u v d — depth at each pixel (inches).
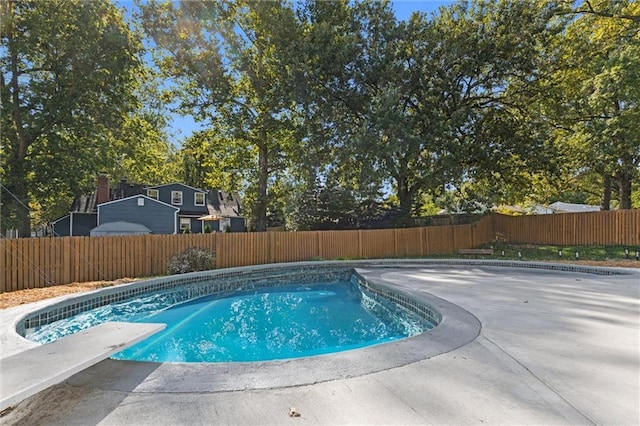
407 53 601.0
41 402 94.7
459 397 96.0
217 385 103.7
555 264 423.2
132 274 394.0
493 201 676.1
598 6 585.0
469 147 593.3
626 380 107.0
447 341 145.6
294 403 93.1
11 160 565.6
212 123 722.2
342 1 620.4
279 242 526.9
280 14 616.1
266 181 759.1
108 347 120.6
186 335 228.2
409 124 560.1
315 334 232.2
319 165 654.5
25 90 569.9
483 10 601.9
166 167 1250.6
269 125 660.1
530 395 97.2
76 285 324.2
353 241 584.1
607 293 253.4
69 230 842.2
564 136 680.4
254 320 268.2
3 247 301.7
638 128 523.2
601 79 542.3
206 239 456.8
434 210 976.3
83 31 539.5
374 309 308.0
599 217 584.1
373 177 553.3
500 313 194.1
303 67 567.5
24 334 195.3
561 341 145.3
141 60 651.5
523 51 575.8
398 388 101.7
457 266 460.8
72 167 591.2
